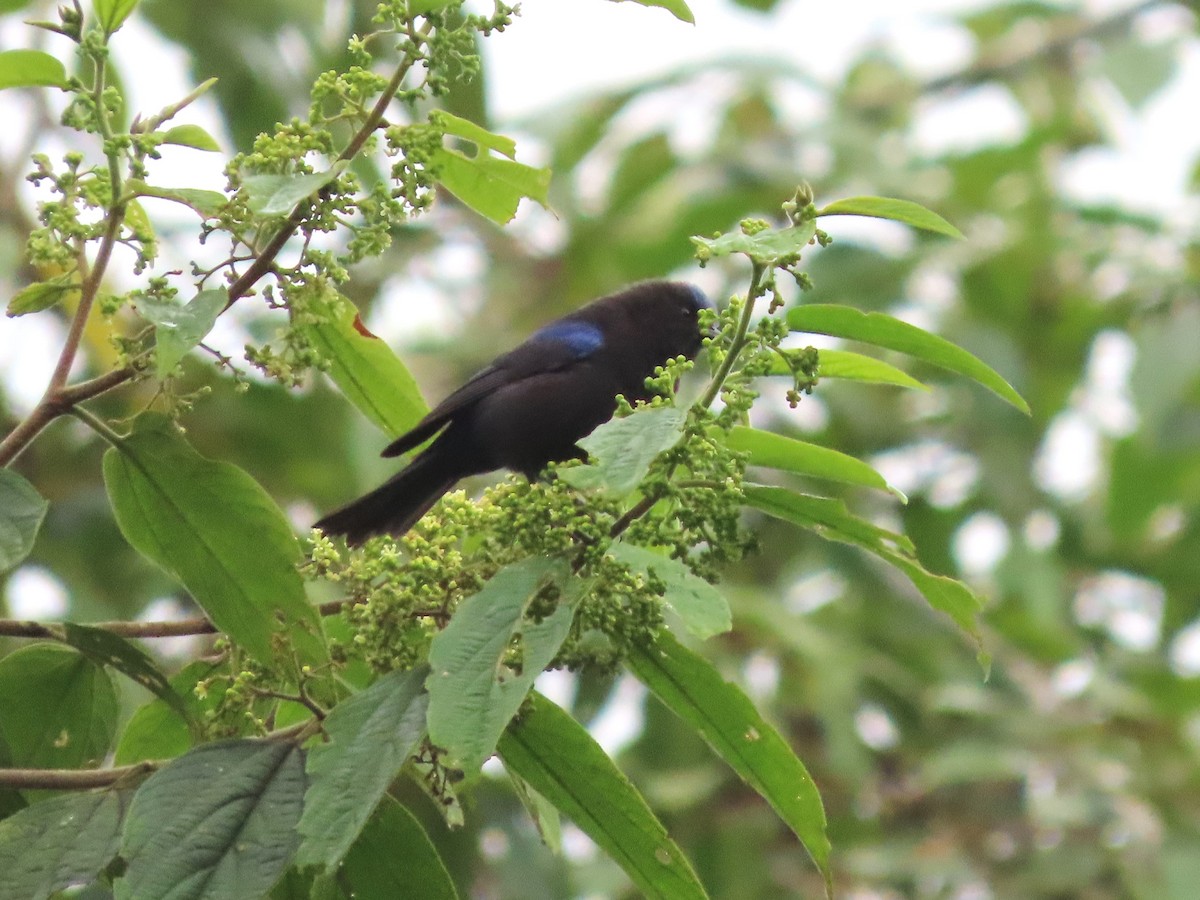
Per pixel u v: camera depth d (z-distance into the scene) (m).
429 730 4.77
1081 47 19.38
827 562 15.28
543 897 11.38
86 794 5.51
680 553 5.51
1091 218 18.08
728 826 13.73
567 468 4.99
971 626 6.12
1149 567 17.31
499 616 5.02
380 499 9.28
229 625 5.79
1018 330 17.16
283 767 5.23
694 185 17.08
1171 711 16.02
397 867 5.86
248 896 4.84
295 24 13.35
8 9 12.06
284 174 5.41
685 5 5.89
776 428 15.47
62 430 13.71
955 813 14.45
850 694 13.72
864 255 16.55
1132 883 13.78
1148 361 15.29
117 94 5.45
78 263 5.60
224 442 14.30
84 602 13.20
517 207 6.52
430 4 5.45
